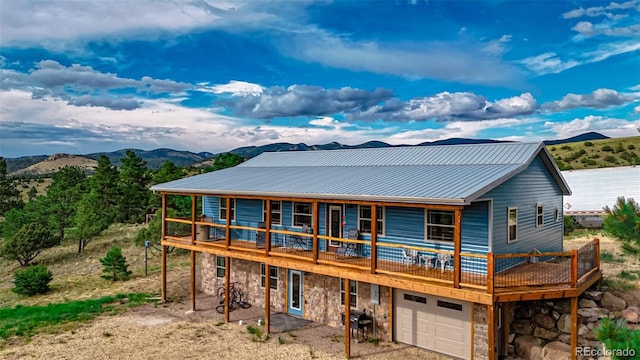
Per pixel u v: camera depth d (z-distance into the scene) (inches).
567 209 1279.5
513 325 582.9
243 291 834.2
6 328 714.8
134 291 941.2
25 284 1003.9
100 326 715.4
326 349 607.2
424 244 589.9
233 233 835.4
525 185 637.3
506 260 580.4
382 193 543.5
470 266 557.9
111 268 1077.8
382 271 556.1
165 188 820.6
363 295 661.3
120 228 1859.0
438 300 587.5
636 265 794.2
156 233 1268.5
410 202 514.6
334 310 698.2
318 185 657.0
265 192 659.4
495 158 664.4
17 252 1336.1
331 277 701.9
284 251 692.7
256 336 658.2
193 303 783.7
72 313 787.4
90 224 1489.9
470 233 558.3
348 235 660.7
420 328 604.4
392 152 836.0
